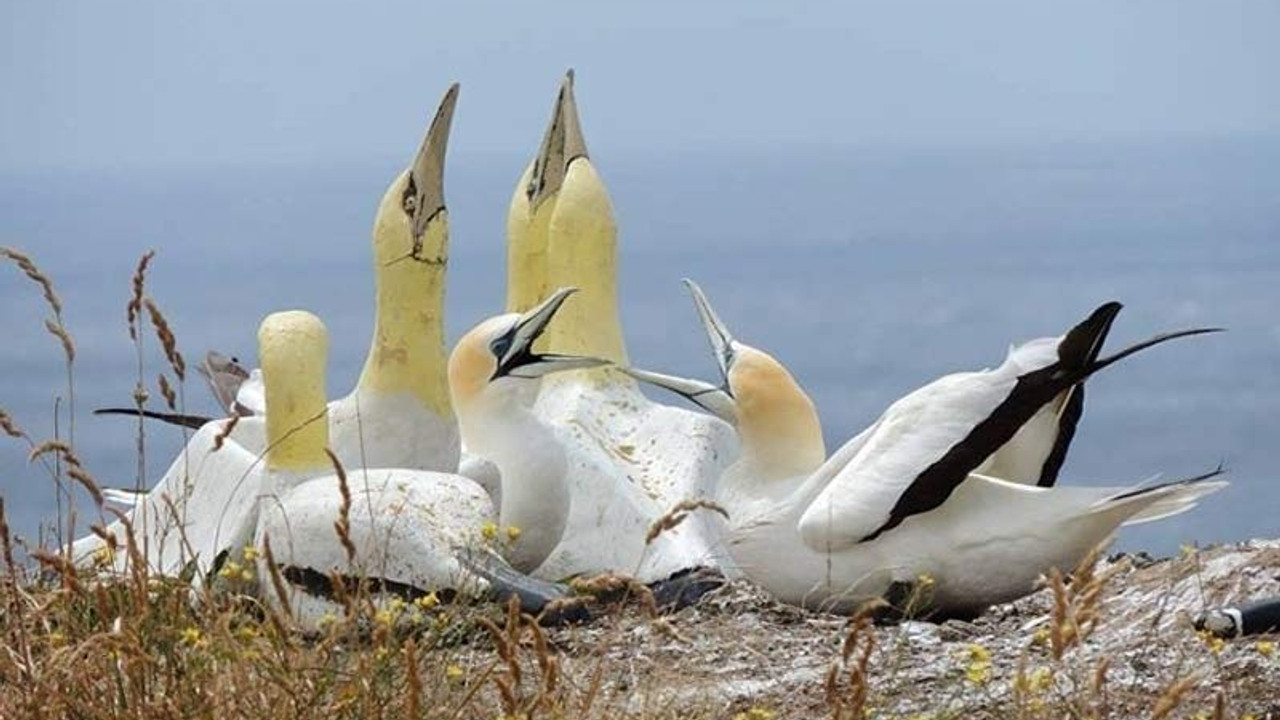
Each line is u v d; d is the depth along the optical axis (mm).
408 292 16719
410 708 10328
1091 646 13570
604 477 17188
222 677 11086
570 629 13719
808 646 13852
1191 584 14828
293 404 15750
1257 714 12203
